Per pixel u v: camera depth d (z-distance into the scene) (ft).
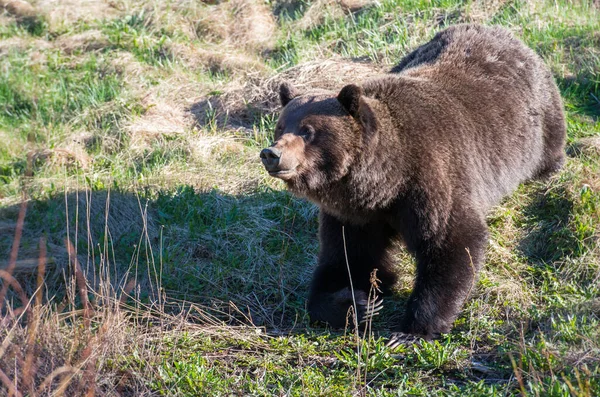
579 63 53.26
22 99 58.18
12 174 47.98
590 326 29.30
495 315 32.55
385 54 56.54
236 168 46.44
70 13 68.95
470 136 34.12
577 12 60.29
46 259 37.55
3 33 67.36
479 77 36.68
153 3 67.82
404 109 32.63
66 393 26.27
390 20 61.98
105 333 28.99
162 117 52.85
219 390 27.73
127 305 34.71
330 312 33.50
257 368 29.55
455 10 60.64
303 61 57.57
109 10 69.77
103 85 56.95
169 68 59.21
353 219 33.32
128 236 40.04
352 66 55.06
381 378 28.73
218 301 35.83
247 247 39.27
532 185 41.98
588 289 33.12
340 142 30.68
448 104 34.12
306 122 30.71
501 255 36.50
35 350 27.32
